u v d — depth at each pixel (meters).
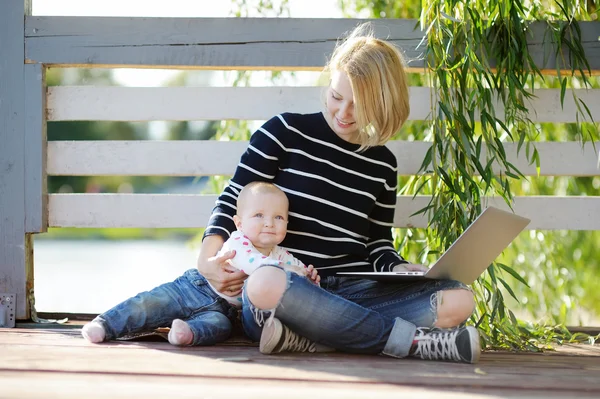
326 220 2.67
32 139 3.13
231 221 2.60
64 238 18.22
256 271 2.29
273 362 2.17
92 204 3.24
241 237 2.51
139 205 3.26
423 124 3.90
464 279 2.49
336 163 2.71
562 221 3.31
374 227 2.86
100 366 2.05
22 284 3.11
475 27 2.99
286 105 3.31
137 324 2.55
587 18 3.35
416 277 2.35
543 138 3.90
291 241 2.65
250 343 2.63
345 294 2.57
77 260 11.68
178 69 3.26
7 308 3.07
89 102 3.26
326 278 2.60
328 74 3.20
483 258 2.42
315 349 2.38
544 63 3.17
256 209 2.53
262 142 2.68
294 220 2.66
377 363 2.20
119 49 3.15
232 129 3.91
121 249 14.33
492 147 2.99
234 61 3.18
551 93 3.33
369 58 2.60
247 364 2.13
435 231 3.11
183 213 3.27
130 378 1.90
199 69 3.25
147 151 3.27
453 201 2.97
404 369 2.11
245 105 3.30
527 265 3.94
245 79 3.88
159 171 3.28
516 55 3.12
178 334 2.41
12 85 3.13
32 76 3.14
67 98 3.25
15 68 3.13
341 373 2.02
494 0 3.03
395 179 2.84
